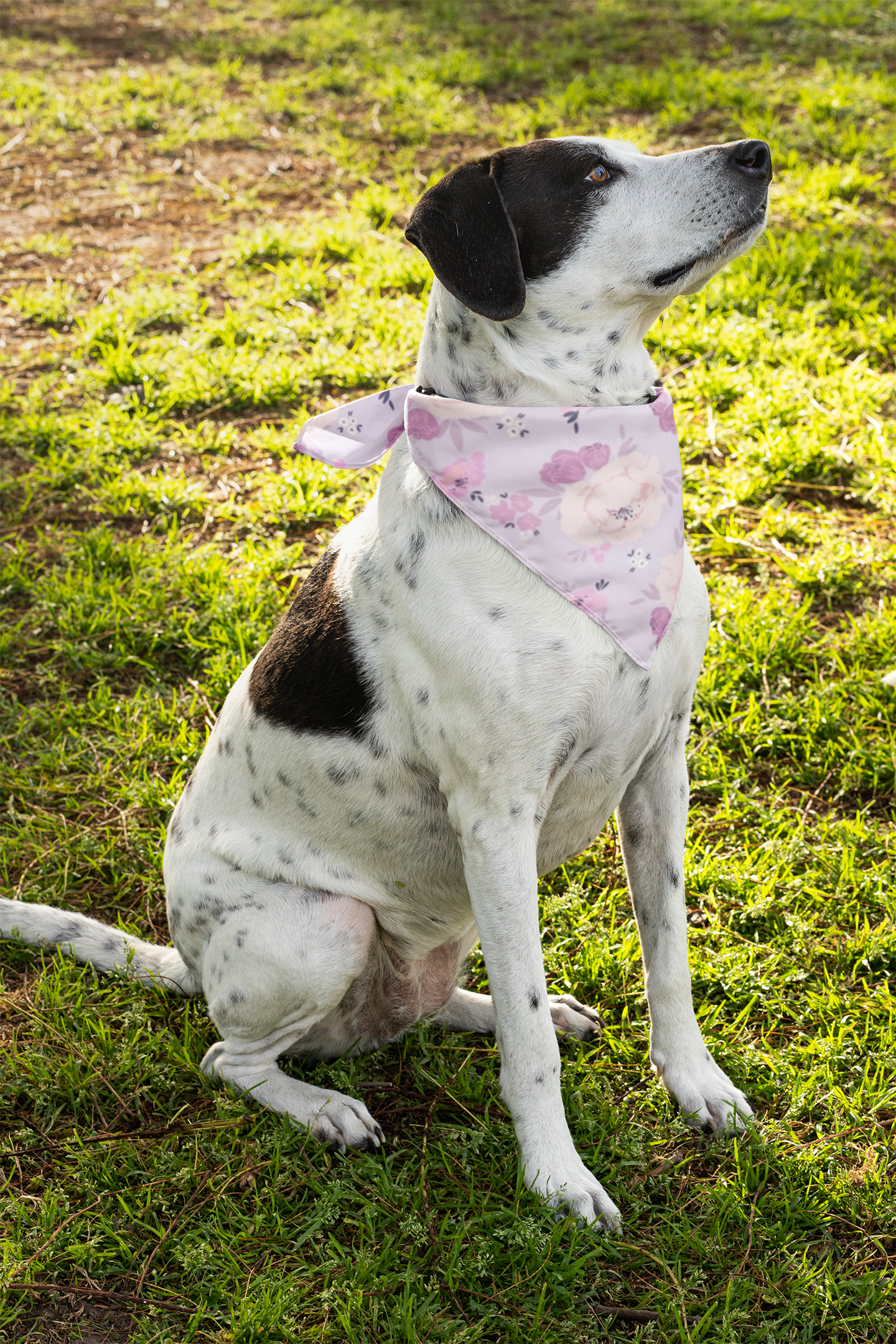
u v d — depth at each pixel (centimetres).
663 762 289
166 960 334
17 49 1208
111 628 464
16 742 421
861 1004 309
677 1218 263
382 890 295
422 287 698
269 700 296
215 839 306
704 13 1123
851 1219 262
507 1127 284
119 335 652
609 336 268
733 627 437
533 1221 254
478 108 973
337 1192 266
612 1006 323
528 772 259
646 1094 292
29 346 669
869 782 383
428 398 266
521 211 262
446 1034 322
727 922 339
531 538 257
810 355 590
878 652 421
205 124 984
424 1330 240
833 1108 284
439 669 261
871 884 341
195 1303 250
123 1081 301
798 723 399
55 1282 255
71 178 900
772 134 827
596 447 262
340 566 286
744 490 500
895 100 867
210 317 686
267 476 545
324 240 747
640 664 260
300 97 1027
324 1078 310
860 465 515
